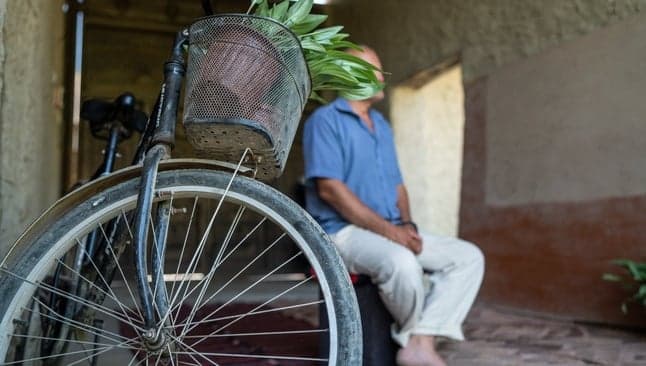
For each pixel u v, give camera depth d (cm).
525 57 435
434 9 566
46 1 346
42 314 148
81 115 209
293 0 152
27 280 133
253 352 261
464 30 514
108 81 712
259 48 131
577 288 375
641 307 331
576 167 381
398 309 211
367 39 709
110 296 155
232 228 146
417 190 646
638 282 328
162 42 735
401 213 254
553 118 404
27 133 279
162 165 141
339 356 135
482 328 348
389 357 219
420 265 222
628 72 347
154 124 155
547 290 399
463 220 495
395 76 642
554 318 390
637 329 334
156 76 731
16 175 251
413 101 650
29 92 284
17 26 250
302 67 140
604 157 360
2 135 226
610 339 310
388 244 214
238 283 565
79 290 160
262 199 141
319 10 787
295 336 301
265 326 337
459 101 657
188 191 140
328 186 227
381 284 212
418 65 595
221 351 258
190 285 143
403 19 624
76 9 680
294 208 142
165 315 132
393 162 252
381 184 241
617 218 349
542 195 409
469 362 257
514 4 449
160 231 139
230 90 128
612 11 361
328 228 231
